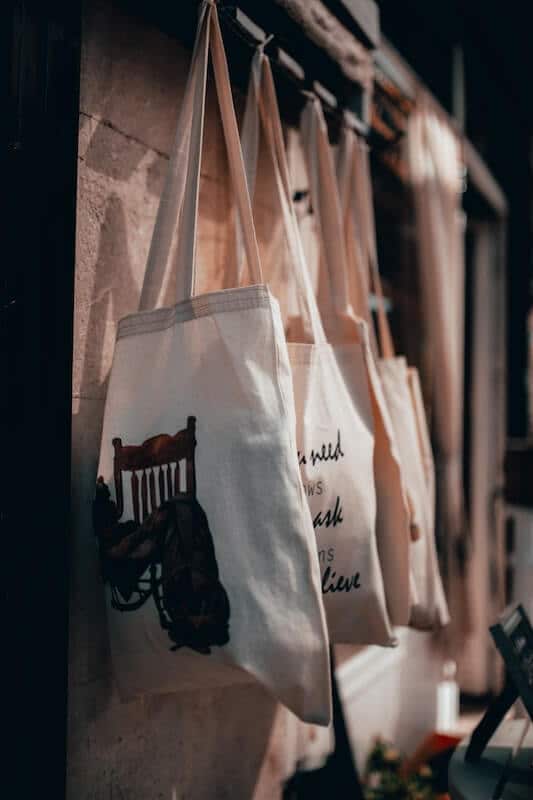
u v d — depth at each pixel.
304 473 1.45
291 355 1.49
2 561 1.22
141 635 1.25
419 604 1.88
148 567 1.24
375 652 2.85
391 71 2.78
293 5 1.75
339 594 1.50
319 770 2.06
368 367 1.64
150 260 1.38
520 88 4.88
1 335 1.21
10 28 1.22
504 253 4.79
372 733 2.76
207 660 1.20
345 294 1.73
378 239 2.91
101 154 1.42
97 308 1.41
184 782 1.63
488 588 4.29
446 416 3.19
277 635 1.17
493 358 4.62
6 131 1.22
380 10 2.78
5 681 1.23
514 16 3.91
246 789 1.85
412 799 2.53
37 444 1.26
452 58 3.72
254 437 1.21
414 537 1.88
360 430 1.57
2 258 1.21
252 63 1.58
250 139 1.58
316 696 1.20
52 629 1.28
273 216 1.96
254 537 1.19
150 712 1.53
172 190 1.39
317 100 1.77
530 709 1.41
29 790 1.25
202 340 1.26
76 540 1.36
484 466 4.52
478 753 1.49
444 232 3.14
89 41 1.39
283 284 1.99
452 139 3.29
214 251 1.74
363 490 1.54
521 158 5.16
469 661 4.23
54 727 1.28
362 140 2.04
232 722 1.79
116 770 1.45
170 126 1.60
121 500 1.28
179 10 1.46
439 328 3.12
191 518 1.21
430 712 3.31
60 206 1.29
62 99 1.29
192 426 1.24
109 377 1.39
